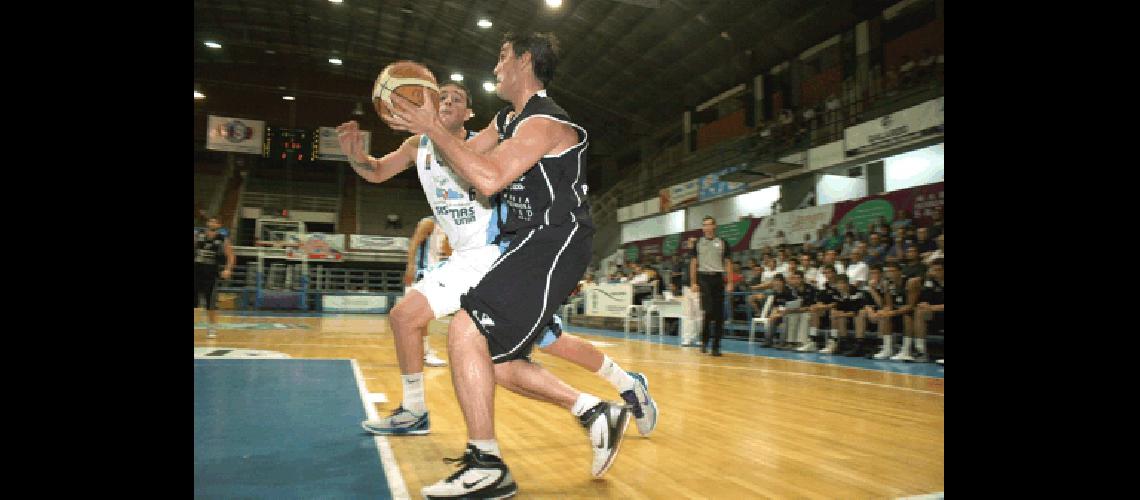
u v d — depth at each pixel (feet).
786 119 53.72
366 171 8.63
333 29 69.15
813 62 53.06
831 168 43.42
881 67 46.34
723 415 10.36
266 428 8.31
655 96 66.69
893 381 15.53
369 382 12.99
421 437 8.05
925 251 25.62
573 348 7.72
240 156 87.04
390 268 69.72
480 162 5.01
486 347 5.57
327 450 7.18
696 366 19.04
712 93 63.00
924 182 37.91
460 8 57.47
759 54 55.21
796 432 8.98
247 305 57.93
